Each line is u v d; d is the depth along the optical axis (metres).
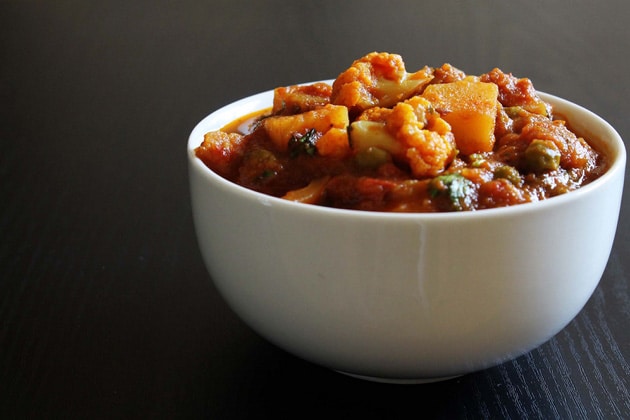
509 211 0.41
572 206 0.41
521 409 0.45
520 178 0.44
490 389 0.46
